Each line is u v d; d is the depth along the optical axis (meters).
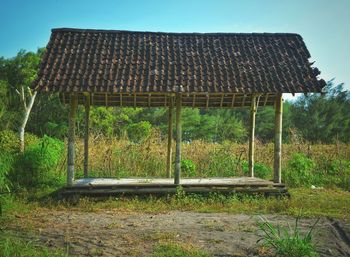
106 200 12.35
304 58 13.99
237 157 18.20
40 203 11.95
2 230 8.87
